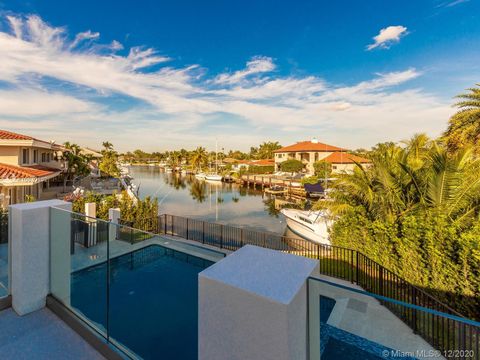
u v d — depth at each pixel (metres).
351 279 6.64
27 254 3.19
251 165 58.38
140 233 3.36
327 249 8.55
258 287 1.31
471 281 4.50
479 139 12.13
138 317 2.79
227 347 1.38
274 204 27.56
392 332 2.14
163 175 68.38
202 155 67.75
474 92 12.99
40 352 2.61
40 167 16.80
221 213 23.44
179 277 2.95
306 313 1.42
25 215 3.16
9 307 3.32
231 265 1.55
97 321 2.90
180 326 2.71
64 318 3.08
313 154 50.06
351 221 7.56
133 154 138.88
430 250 5.17
